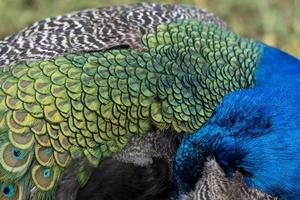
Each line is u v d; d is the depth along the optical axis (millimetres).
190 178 7879
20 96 6961
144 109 7492
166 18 8875
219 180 7773
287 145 7508
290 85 8055
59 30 8453
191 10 9648
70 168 7094
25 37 8312
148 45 8039
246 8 14062
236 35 8852
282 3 14250
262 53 8633
